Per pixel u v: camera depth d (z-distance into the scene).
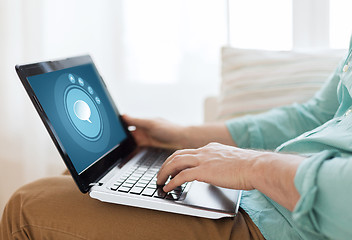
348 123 0.62
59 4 1.67
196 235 0.59
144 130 1.03
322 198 0.47
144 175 0.71
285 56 1.19
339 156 0.52
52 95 0.70
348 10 1.37
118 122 0.95
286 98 1.12
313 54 1.17
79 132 0.73
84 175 0.65
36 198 0.63
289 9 1.45
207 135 0.98
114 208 0.62
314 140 0.65
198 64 1.64
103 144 0.80
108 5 1.65
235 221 0.63
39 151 1.73
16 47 1.71
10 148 1.80
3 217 0.65
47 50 1.70
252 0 1.48
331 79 0.91
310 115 0.94
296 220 0.46
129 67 1.70
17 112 1.77
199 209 0.58
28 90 0.64
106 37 1.68
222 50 1.28
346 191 0.45
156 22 1.64
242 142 0.96
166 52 1.66
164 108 1.71
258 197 0.68
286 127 0.95
